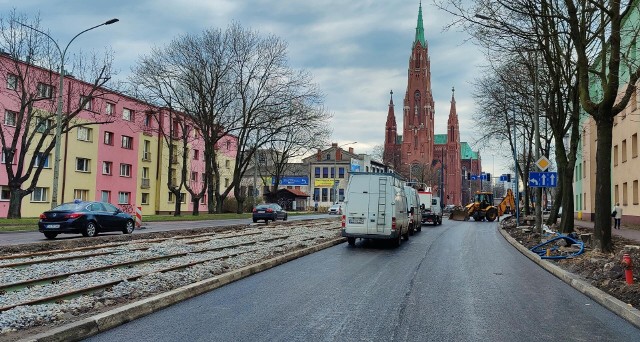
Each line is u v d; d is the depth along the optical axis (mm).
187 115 45156
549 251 15031
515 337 6328
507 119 36219
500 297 9062
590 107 14312
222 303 8148
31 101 33156
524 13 14422
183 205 63156
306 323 6824
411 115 121688
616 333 6652
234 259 13367
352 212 18922
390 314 7457
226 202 66812
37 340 5387
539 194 23094
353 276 11258
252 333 6273
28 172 33312
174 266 11750
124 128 52281
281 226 31719
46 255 14641
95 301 7699
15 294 8414
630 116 31922
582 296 9320
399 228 19594
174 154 60188
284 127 45594
